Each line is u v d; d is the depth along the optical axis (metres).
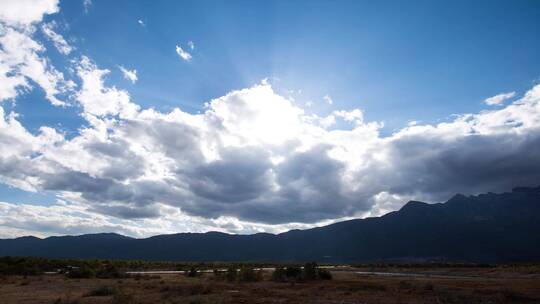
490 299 31.33
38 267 73.75
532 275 71.25
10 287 42.31
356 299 31.56
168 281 51.78
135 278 55.81
